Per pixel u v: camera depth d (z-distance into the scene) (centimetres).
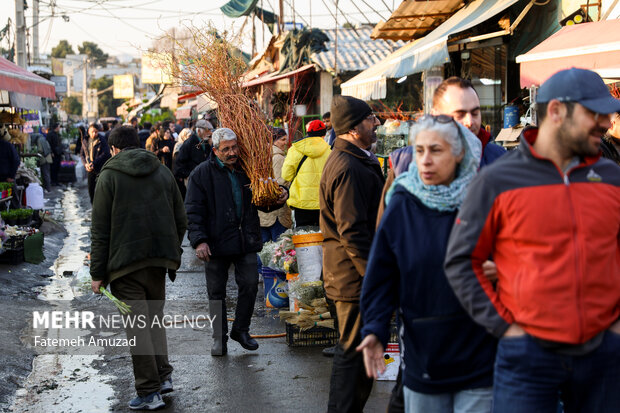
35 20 3009
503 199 273
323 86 1892
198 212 608
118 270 500
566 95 268
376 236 306
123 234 500
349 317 418
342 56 1897
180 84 693
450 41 994
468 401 299
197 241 602
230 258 629
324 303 664
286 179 711
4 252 1011
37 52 3069
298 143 702
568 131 269
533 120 647
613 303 268
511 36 1077
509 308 276
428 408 305
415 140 298
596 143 272
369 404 499
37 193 1397
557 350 268
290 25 2453
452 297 295
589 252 263
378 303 307
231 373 583
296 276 722
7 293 868
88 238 1407
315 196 693
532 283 267
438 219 298
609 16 839
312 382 557
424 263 296
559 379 272
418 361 303
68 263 1124
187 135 1528
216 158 614
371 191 425
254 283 629
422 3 1167
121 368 605
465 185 297
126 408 512
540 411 274
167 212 520
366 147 443
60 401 529
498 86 1110
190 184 612
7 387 549
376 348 305
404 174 311
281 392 536
